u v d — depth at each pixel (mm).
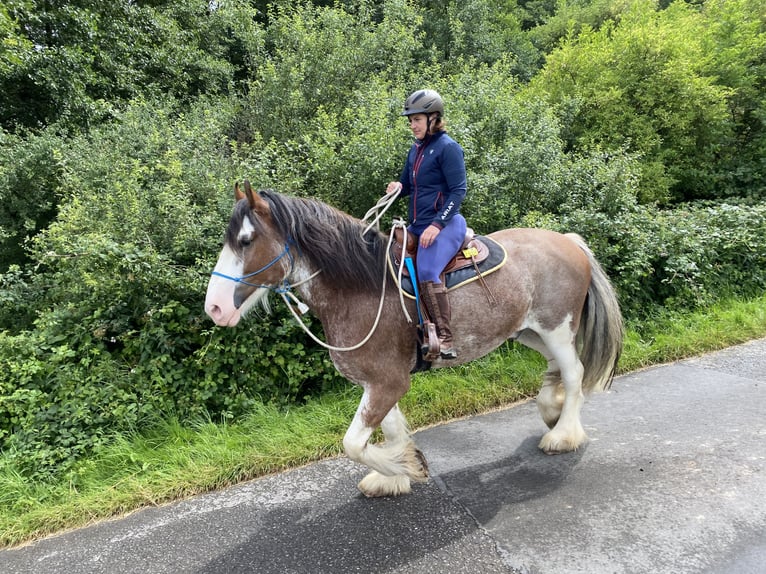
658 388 4070
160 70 9406
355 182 4551
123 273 3799
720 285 5906
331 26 7062
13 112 7641
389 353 2604
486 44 11336
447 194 2652
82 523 2770
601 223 5023
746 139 9539
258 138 5188
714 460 2920
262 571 2268
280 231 2426
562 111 7500
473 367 4312
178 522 2695
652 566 2121
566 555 2223
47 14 7613
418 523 2541
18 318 5055
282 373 4035
